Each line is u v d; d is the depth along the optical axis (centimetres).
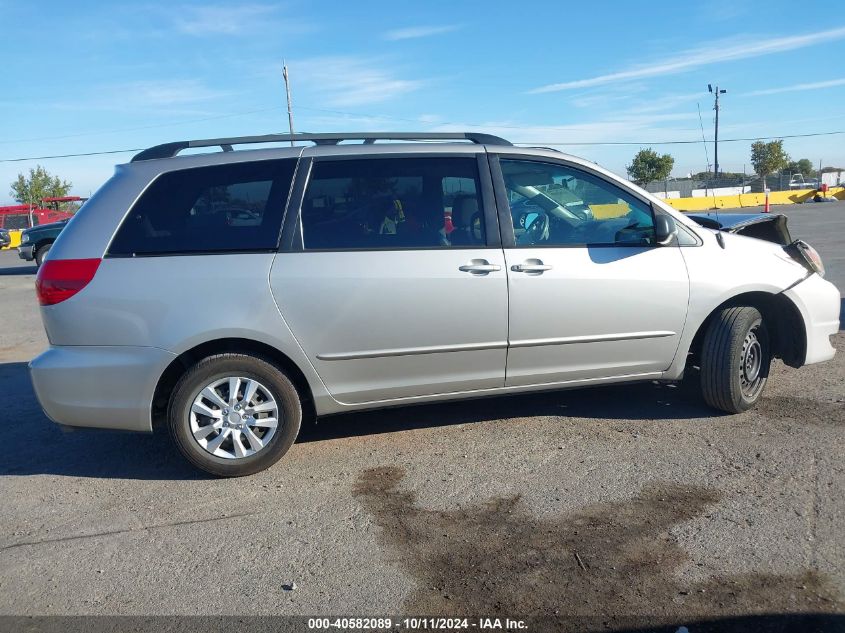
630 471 425
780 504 376
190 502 416
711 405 509
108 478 458
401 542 359
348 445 488
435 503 398
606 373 485
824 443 450
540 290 455
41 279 427
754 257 502
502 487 414
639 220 486
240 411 439
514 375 469
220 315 423
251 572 339
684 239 487
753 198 3012
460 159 462
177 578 337
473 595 312
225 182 441
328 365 441
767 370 519
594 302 465
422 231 449
